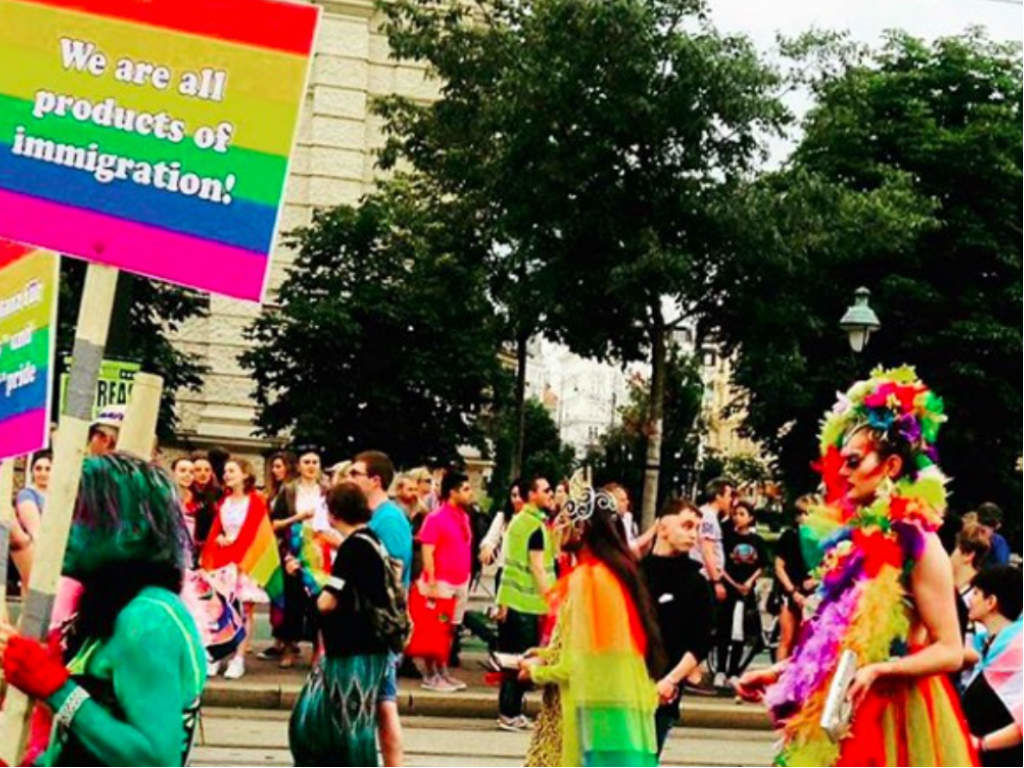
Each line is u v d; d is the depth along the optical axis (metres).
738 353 25.61
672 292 22.05
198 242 4.66
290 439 28.86
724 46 21.75
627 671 6.88
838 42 23.59
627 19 21.00
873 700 5.71
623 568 7.02
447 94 24.30
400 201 27.52
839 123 24.77
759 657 19.52
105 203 4.66
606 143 21.42
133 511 4.22
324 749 8.52
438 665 14.66
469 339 26.98
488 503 36.19
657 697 7.30
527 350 28.08
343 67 36.38
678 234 22.08
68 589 4.71
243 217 4.65
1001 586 7.74
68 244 4.66
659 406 23.27
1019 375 34.03
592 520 7.04
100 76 4.69
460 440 27.53
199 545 14.42
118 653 4.14
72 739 4.19
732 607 16.05
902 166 34.25
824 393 33.31
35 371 5.25
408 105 25.38
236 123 4.67
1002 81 35.69
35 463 11.15
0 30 4.70
